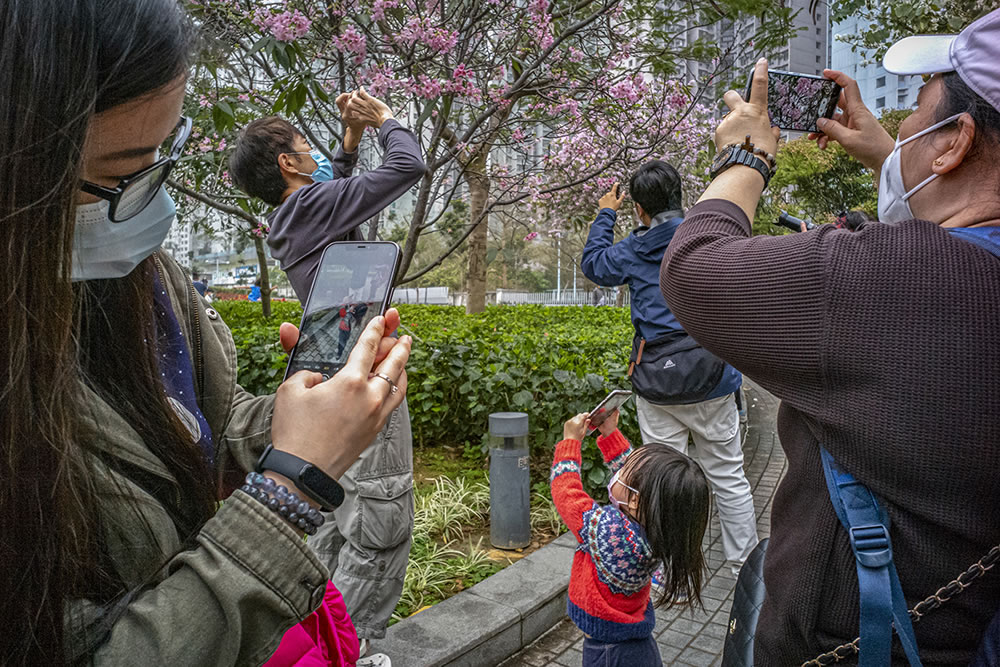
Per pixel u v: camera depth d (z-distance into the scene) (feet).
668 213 10.38
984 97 2.94
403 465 7.22
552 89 16.63
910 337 2.80
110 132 2.09
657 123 19.62
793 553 3.34
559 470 7.61
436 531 12.46
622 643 6.96
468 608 9.21
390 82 13.60
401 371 2.60
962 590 2.88
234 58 14.94
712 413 9.97
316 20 13.52
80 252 2.29
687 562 6.62
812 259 3.03
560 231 35.37
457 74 13.62
